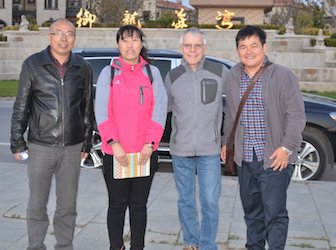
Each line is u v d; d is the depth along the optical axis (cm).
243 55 405
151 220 566
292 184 735
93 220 564
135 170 420
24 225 543
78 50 834
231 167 434
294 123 396
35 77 404
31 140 416
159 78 430
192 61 440
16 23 6166
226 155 434
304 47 2528
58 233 443
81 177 748
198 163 455
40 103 407
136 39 416
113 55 808
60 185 430
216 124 452
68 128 412
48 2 6016
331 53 2459
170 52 816
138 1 5403
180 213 471
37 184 421
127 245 494
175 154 457
